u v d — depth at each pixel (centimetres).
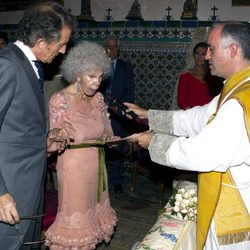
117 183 479
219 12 505
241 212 190
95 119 264
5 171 192
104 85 441
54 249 260
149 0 538
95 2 571
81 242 254
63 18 192
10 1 619
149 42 545
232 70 191
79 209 256
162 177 454
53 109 254
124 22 555
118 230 370
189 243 235
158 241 222
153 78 549
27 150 197
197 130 240
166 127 252
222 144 176
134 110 263
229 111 178
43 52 197
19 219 193
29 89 189
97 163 264
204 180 193
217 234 191
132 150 459
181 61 528
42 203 231
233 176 189
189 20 519
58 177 261
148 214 415
